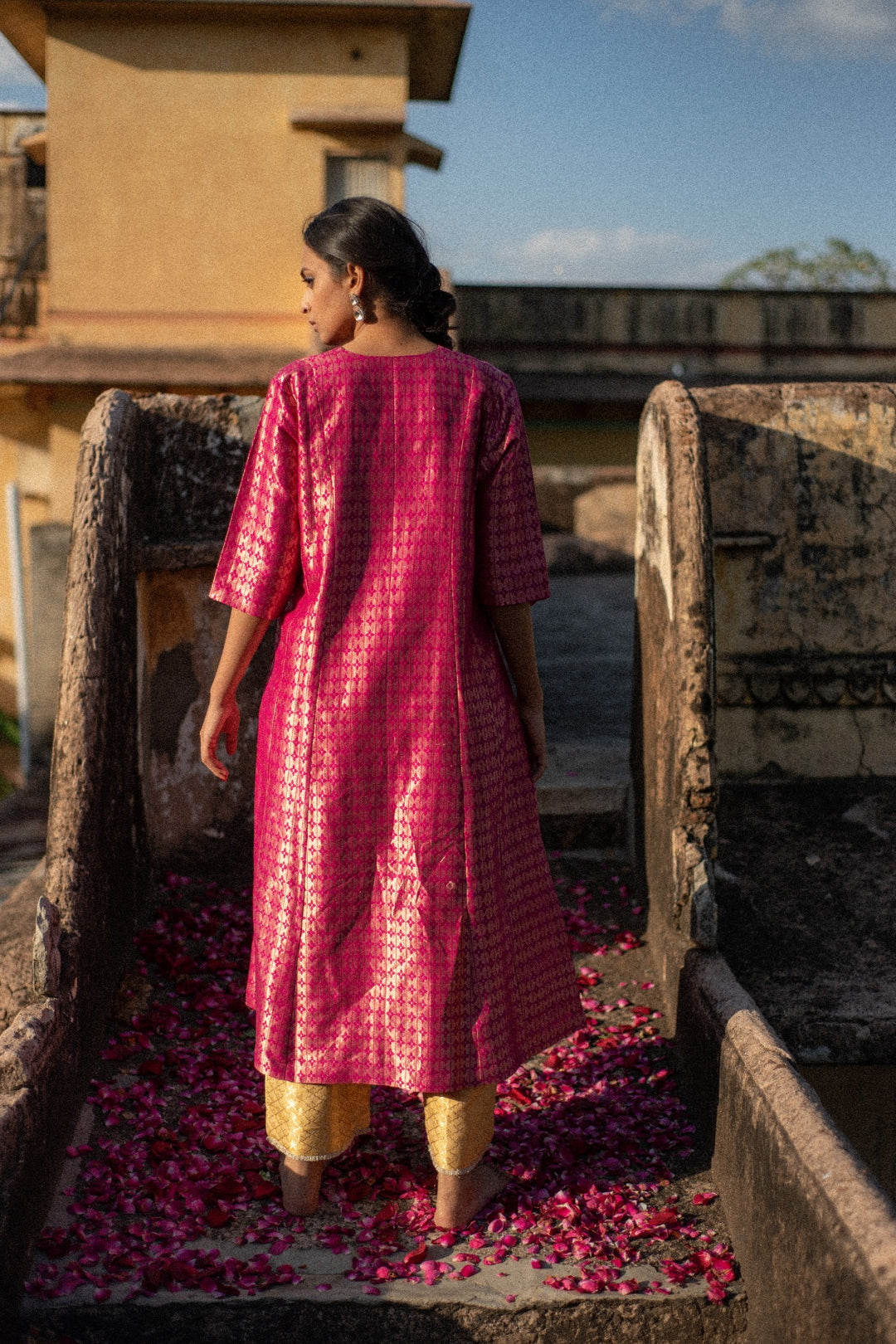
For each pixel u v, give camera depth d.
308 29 10.95
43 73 12.13
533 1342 2.02
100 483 3.05
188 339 11.15
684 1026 2.73
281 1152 2.24
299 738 2.09
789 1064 2.18
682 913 2.84
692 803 2.86
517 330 16.30
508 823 2.20
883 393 3.56
